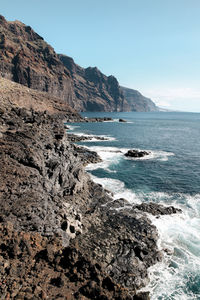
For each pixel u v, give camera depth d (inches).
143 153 1882.4
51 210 605.0
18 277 383.6
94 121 5605.3
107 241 613.9
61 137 991.6
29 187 601.9
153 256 598.5
